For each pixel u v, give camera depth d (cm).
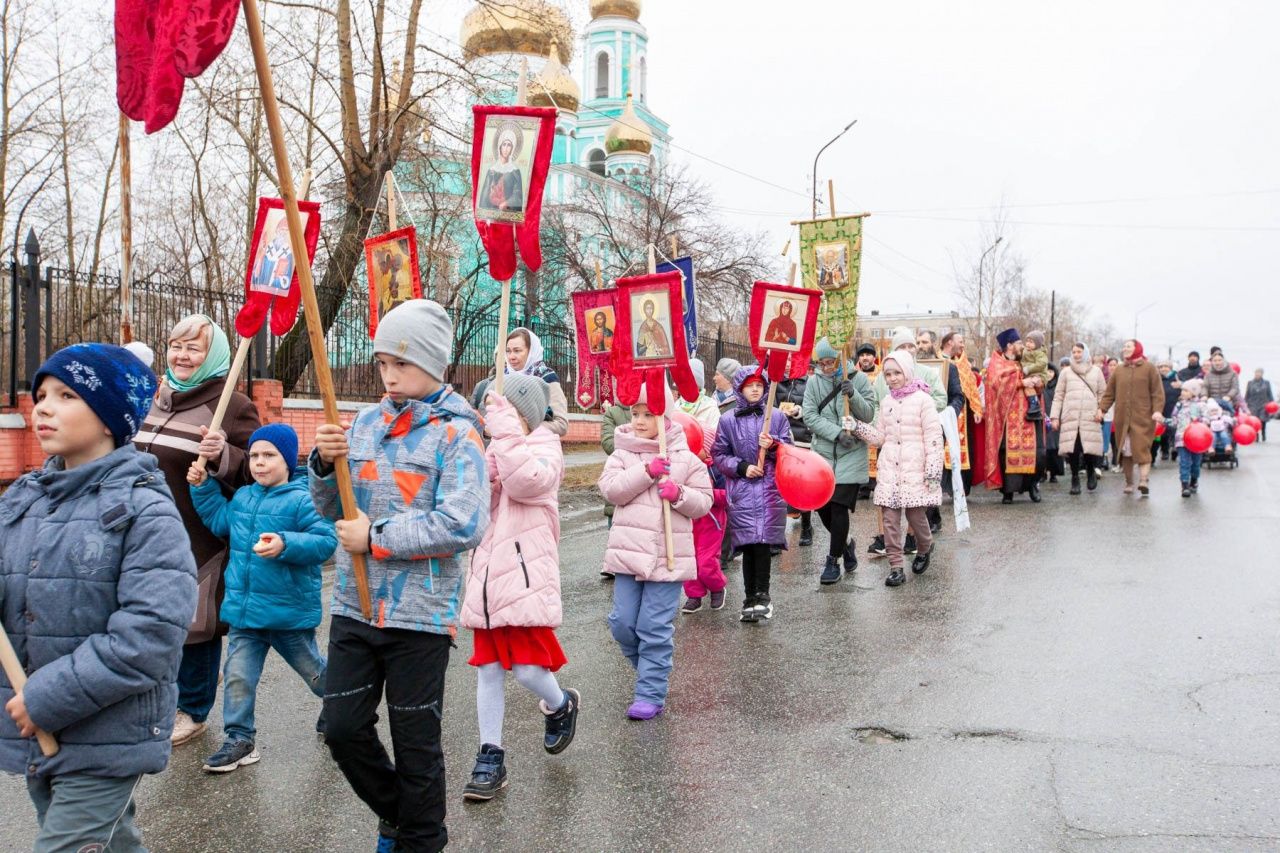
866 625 703
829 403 855
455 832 386
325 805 414
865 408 859
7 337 1170
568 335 2206
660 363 538
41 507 269
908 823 387
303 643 476
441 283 1930
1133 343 1434
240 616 458
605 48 5003
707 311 3384
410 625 334
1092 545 1002
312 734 499
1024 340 1408
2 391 1117
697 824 391
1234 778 421
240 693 456
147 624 257
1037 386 1361
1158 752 452
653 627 525
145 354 684
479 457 349
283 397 1346
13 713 252
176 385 498
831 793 417
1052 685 551
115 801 264
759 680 579
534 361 772
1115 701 522
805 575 903
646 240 3244
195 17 271
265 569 457
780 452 703
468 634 698
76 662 253
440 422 351
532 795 421
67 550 262
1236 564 884
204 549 484
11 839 389
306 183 533
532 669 431
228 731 455
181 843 379
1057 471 1661
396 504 343
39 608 261
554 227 3256
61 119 2248
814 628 699
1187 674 565
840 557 934
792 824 389
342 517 352
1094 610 723
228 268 2177
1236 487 1559
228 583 464
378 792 346
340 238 1596
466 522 334
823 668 599
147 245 2366
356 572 334
